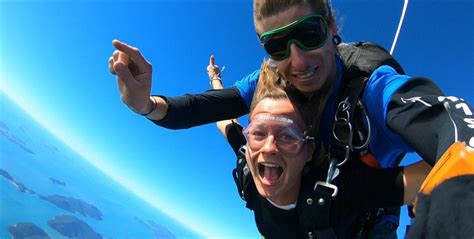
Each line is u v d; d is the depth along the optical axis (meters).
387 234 0.78
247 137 0.76
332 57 0.74
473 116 0.39
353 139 0.71
